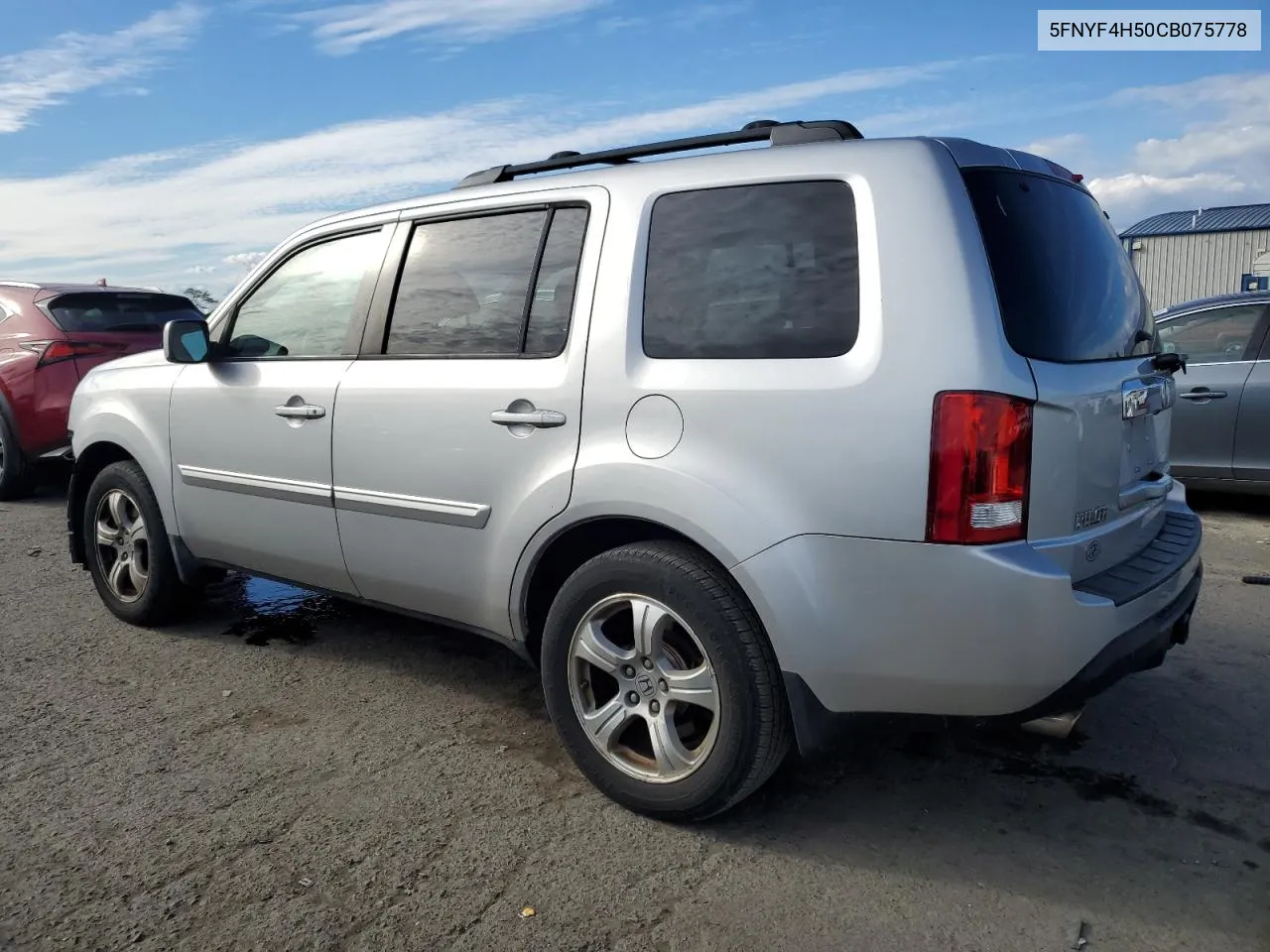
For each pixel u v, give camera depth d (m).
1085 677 2.45
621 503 2.80
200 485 4.20
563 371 2.99
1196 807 2.97
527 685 4.00
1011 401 2.35
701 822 2.90
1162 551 2.94
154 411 4.39
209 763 3.33
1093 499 2.65
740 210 2.78
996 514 2.36
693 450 2.69
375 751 3.41
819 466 2.50
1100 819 2.91
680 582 2.71
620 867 2.69
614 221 3.01
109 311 8.17
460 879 2.64
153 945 2.39
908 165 2.56
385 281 3.61
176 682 4.06
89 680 4.09
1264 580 5.21
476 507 3.20
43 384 7.72
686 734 2.91
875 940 2.38
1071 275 2.73
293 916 2.49
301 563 3.90
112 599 4.80
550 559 3.16
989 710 2.47
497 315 3.25
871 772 3.22
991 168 2.65
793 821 2.92
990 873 2.65
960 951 2.34
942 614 2.40
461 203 3.45
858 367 2.48
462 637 4.59
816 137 2.83
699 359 2.74
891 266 2.49
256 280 4.13
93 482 4.78
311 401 3.70
